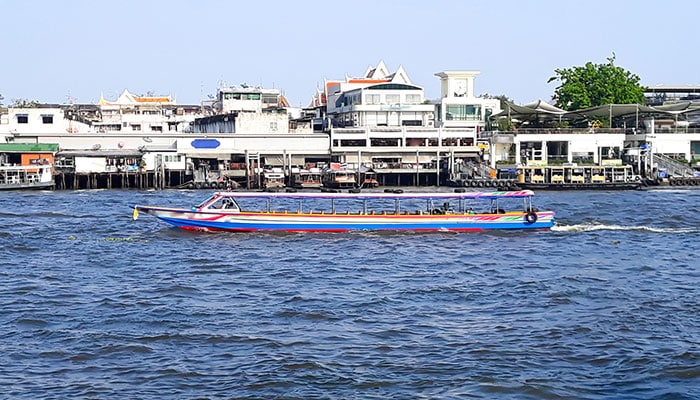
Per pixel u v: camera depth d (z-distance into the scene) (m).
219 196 66.44
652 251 58.19
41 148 130.50
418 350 34.00
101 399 29.12
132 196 108.56
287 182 135.00
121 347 34.34
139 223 73.38
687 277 48.69
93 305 41.53
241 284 46.59
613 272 50.06
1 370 31.77
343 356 33.28
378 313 39.69
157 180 129.25
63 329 37.03
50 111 139.25
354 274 49.47
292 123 155.00
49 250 58.88
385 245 60.16
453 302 41.97
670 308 40.31
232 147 139.75
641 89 156.25
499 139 140.12
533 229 67.75
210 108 194.38
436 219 66.25
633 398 29.14
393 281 47.31
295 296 43.25
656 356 33.06
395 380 30.78
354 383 30.47
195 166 140.38
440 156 143.38
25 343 34.97
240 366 32.16
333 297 43.06
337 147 141.75
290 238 63.22
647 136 137.25
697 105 146.50
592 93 153.62
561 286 45.50
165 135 137.88
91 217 78.88
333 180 129.50
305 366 32.06
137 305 41.44
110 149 135.62
